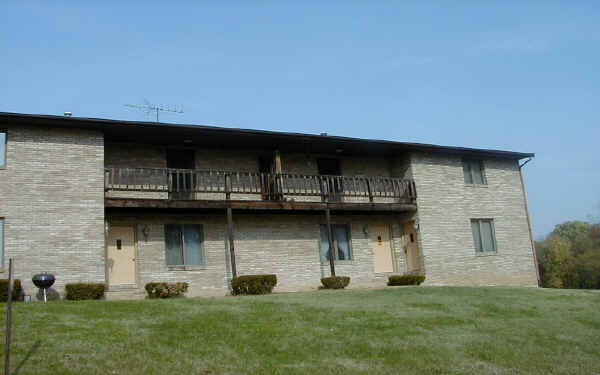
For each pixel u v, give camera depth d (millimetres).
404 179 22000
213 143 19578
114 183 18250
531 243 24859
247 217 20000
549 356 10633
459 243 22812
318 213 20859
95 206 16625
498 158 25000
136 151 19000
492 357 10250
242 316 11992
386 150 22172
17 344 9344
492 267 23484
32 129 16422
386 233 22766
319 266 20875
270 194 19234
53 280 14758
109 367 8516
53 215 16109
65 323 10898
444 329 11898
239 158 20625
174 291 17125
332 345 10328
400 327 11781
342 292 16906
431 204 22453
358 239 21953
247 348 9891
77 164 16703
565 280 49406
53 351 9086
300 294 16312
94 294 15703
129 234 18219
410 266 22531
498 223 24203
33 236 15781
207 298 14852
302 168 21734
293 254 20484
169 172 17641
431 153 23016
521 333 12008
